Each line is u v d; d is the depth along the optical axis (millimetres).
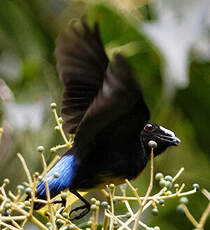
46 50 14039
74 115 8805
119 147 9500
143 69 13570
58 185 9438
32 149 12945
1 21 14078
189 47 12438
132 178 9852
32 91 13422
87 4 13844
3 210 8438
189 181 13398
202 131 13930
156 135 10406
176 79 12188
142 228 11805
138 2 13680
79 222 12938
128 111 8688
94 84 8453
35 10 14180
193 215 12648
